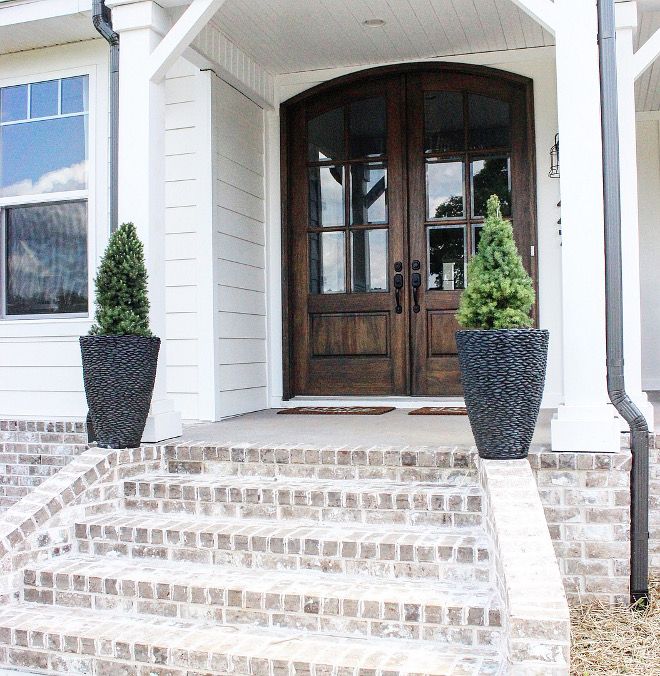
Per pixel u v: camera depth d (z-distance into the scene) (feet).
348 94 19.38
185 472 12.85
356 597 9.19
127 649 9.06
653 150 20.33
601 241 11.30
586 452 10.89
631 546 10.69
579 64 11.37
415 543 9.91
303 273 19.69
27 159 17.99
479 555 9.68
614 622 10.03
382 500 10.91
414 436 13.47
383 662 8.34
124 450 12.50
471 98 18.66
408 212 18.94
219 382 17.03
